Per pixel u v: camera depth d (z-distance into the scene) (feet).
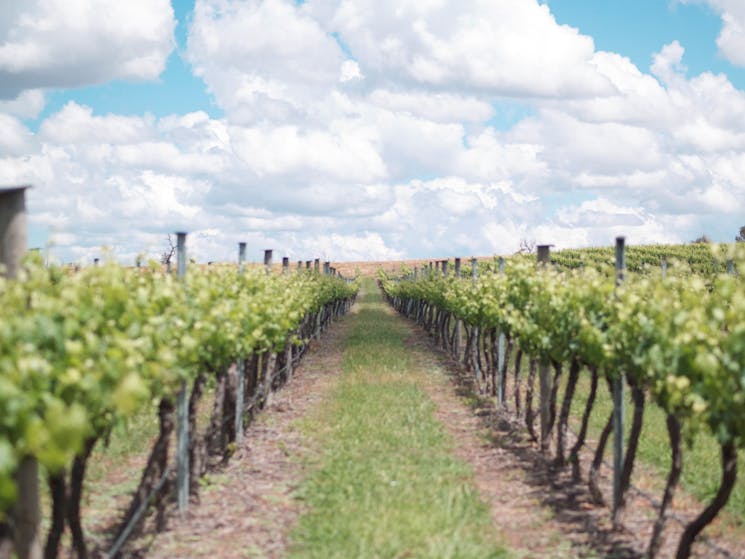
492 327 47.19
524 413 43.14
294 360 59.88
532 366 37.37
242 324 31.48
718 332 19.79
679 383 18.92
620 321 24.16
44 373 13.75
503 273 47.52
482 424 41.75
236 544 23.38
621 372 25.39
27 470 15.08
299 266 87.66
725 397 18.04
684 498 27.68
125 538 22.09
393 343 83.30
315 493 28.32
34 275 16.56
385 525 24.06
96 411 15.69
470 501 27.14
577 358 30.68
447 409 46.24
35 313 15.05
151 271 24.50
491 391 49.03
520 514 26.50
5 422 11.83
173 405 23.11
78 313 16.58
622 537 24.06
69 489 19.38
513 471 32.09
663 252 160.35
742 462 31.78
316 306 71.46
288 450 35.55
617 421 25.44
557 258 162.81
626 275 26.27
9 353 13.53
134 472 31.22
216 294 27.78
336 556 21.79
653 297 24.08
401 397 48.44
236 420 36.01
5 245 15.52
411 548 22.35
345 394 49.70
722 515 25.95
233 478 30.76
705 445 34.60
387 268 317.42
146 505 22.59
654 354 20.70
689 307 23.13
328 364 67.56
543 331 32.76
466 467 32.19
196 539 23.79
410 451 34.71
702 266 120.67
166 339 20.90
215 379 32.09
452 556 21.61
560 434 31.89
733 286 22.07
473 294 52.29
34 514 15.23
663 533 21.36
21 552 15.10
